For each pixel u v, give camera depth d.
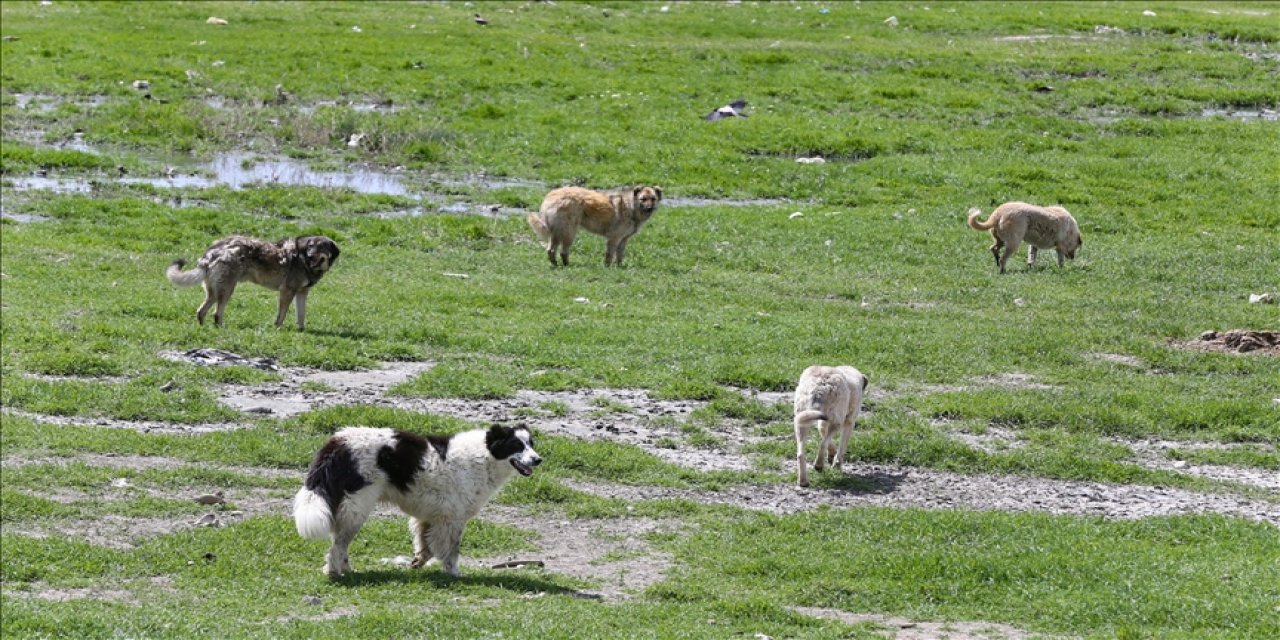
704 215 31.59
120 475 15.38
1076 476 16.50
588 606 11.38
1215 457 17.30
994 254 27.92
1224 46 50.12
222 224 29.39
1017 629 11.43
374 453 11.68
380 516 14.32
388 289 24.61
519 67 44.91
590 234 30.30
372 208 31.53
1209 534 14.25
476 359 20.47
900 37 51.38
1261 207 32.94
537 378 19.36
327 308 22.95
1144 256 28.83
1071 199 33.50
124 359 19.44
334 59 45.47
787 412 18.39
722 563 13.14
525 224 30.56
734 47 49.03
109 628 10.27
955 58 47.22
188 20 51.72
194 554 12.84
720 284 26.06
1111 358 21.61
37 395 17.94
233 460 16.05
